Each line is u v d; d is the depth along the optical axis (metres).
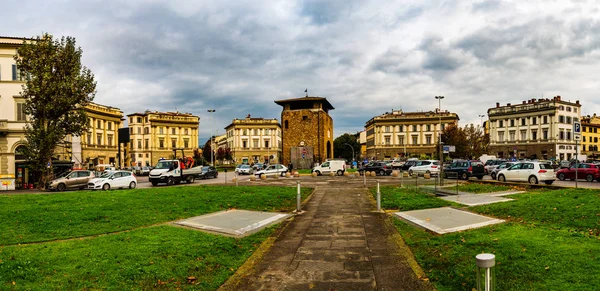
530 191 19.61
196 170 39.78
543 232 9.61
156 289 6.81
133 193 20.31
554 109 76.56
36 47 32.88
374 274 7.72
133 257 8.21
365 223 13.09
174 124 101.81
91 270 7.36
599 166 30.62
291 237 11.10
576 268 6.79
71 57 33.94
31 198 17.83
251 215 14.68
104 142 79.00
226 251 9.35
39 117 33.88
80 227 11.80
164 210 15.05
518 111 84.44
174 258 8.36
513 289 6.23
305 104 60.56
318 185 29.75
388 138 104.44
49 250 8.76
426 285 6.99
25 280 6.79
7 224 12.05
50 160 34.81
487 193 19.88
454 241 9.43
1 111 41.88
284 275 7.79
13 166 41.69
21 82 42.47
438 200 17.52
